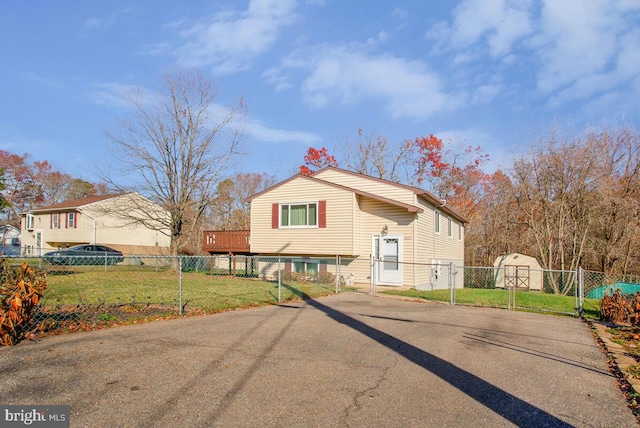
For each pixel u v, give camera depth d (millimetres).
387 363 5711
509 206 28391
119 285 13594
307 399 4332
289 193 19797
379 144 40500
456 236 25984
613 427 3873
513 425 3859
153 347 6129
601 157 22969
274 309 10148
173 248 24188
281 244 19797
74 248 25266
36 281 6691
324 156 39219
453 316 10078
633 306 9680
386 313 10133
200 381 4758
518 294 16578
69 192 53750
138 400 4172
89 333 6867
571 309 12414
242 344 6477
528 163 24766
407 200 18047
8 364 5133
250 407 4086
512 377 5285
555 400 4531
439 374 5301
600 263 23875
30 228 39031
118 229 35438
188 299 10828
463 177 38031
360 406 4195
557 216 23703
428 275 19703
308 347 6430
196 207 26641
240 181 47812
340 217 18516
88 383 4598
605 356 6516
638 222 22109
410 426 3771
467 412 4129
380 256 18438
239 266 24812
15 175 47625
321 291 14172
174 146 24203
